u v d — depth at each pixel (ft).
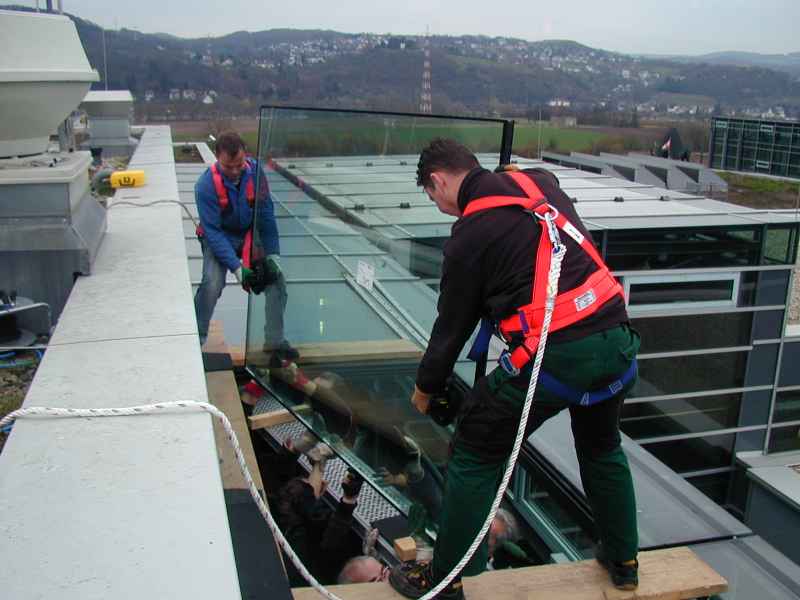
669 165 88.38
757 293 51.78
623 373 6.95
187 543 4.99
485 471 7.07
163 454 6.19
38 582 4.55
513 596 7.82
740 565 9.65
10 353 10.38
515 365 6.68
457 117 8.48
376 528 10.89
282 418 12.94
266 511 6.41
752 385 53.78
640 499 11.30
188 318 9.59
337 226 10.96
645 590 7.97
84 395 7.30
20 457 6.12
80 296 10.47
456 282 6.90
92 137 44.65
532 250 6.70
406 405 9.62
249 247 13.42
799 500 49.90
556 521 11.90
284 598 6.41
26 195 10.97
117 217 16.56
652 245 49.21
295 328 12.50
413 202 9.26
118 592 4.47
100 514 5.29
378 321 10.25
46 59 10.89
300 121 11.48
